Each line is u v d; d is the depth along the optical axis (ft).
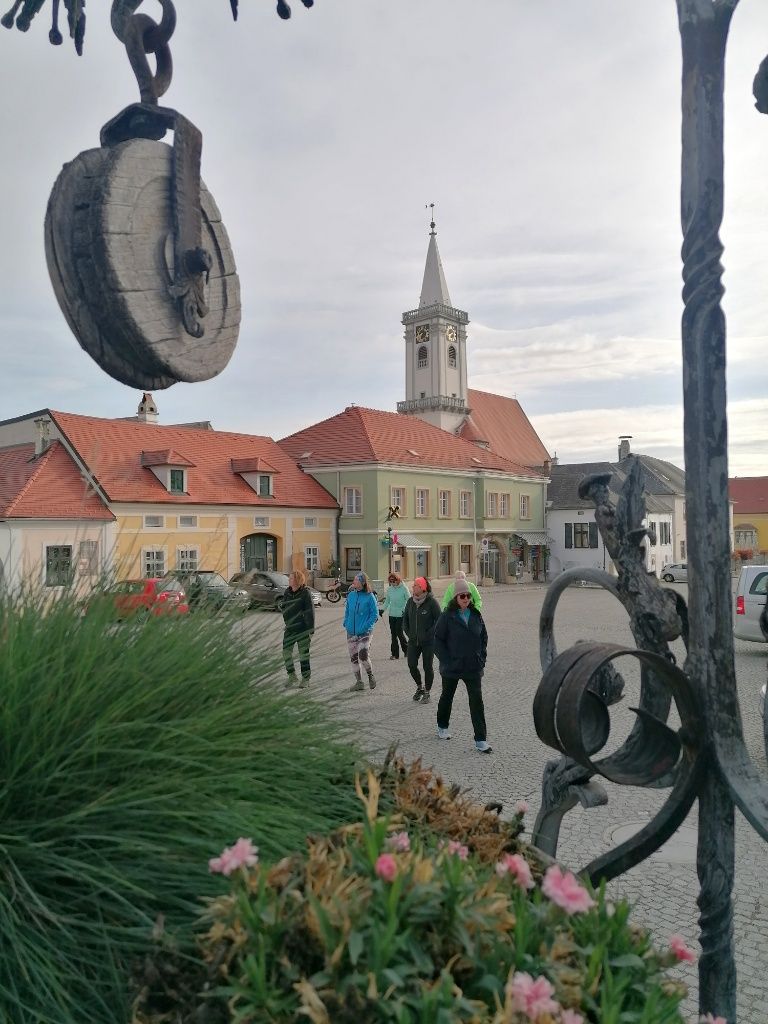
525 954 4.21
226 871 4.46
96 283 6.58
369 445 137.08
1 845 5.09
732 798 5.06
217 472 120.37
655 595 6.20
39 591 7.30
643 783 5.57
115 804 5.59
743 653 46.14
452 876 4.36
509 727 26.50
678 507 187.11
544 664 7.52
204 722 6.44
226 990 3.94
